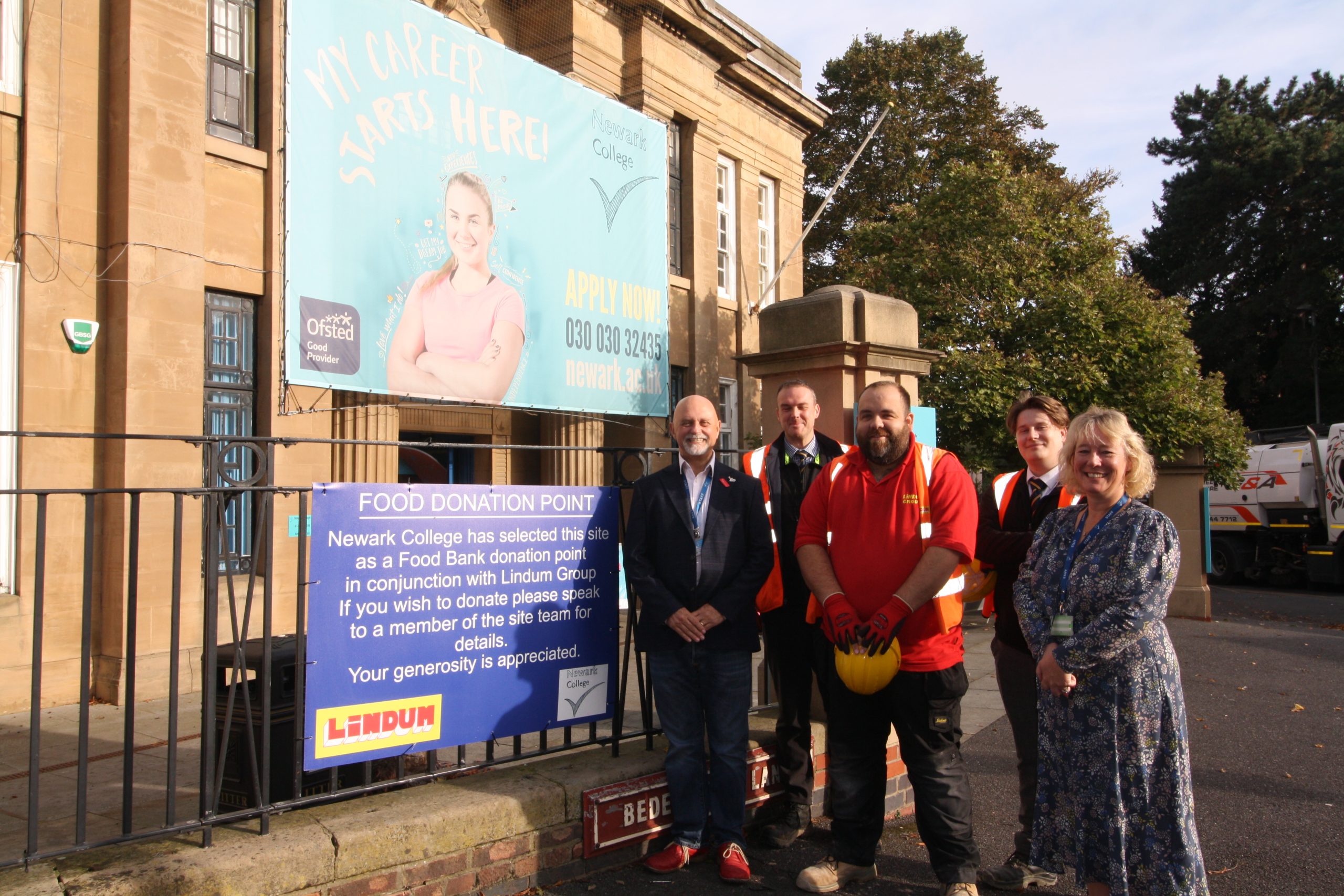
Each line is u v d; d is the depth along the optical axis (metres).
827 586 3.64
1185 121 36.22
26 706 6.54
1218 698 7.66
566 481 11.55
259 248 8.02
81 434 2.71
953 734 3.60
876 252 14.52
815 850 4.12
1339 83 34.47
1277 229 31.27
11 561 6.59
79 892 2.52
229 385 7.88
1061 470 3.36
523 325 9.23
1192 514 12.69
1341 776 5.46
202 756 2.89
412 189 8.09
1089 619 3.04
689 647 3.79
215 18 7.91
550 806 3.54
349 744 3.27
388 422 8.92
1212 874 4.01
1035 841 3.19
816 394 4.82
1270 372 31.92
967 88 24.03
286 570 7.99
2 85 6.60
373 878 3.03
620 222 10.47
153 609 7.02
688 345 13.53
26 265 6.64
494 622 3.66
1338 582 16.23
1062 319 12.41
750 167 15.05
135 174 7.06
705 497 3.89
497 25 11.63
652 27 12.55
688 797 3.78
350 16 7.59
